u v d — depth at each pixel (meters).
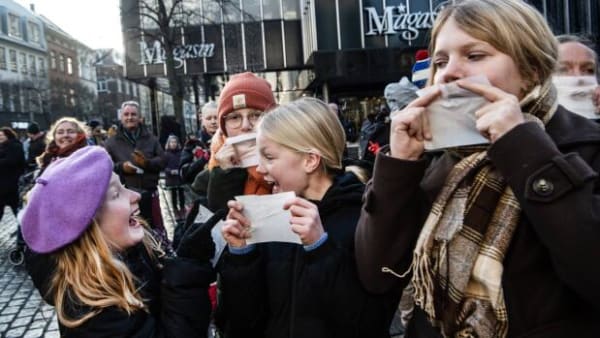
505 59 1.01
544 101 1.02
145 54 18.58
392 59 15.26
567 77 1.79
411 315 1.29
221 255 1.51
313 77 17.44
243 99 2.24
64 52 57.50
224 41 19.03
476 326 0.98
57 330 3.96
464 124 0.98
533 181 0.89
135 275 1.46
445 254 1.01
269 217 1.38
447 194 1.04
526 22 1.02
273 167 1.55
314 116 1.54
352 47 16.23
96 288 1.33
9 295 4.84
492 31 1.01
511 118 0.92
